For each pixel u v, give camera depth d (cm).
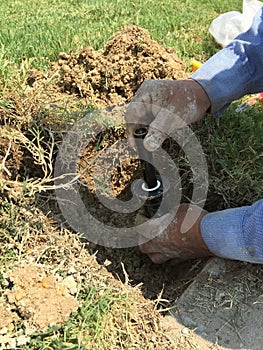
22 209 52
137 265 55
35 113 57
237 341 47
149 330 47
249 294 50
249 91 57
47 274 47
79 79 64
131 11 96
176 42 85
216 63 54
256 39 55
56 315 44
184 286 52
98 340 45
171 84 52
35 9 98
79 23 89
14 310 44
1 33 79
